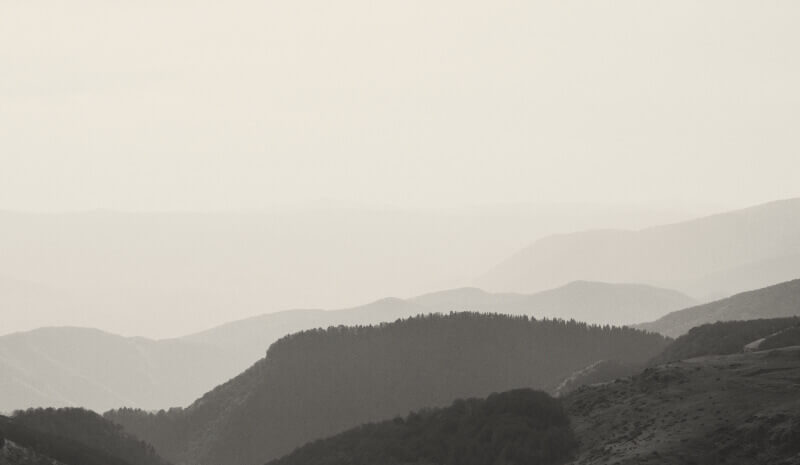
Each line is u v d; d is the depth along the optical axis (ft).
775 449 618.44
